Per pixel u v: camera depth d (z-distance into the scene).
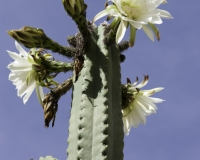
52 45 1.68
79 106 1.60
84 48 1.65
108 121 1.55
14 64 1.74
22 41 1.66
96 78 1.62
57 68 1.73
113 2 1.63
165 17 1.68
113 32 1.64
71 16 1.62
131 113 1.80
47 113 1.67
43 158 1.74
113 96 1.62
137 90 1.77
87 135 1.55
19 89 1.74
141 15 1.64
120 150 1.56
